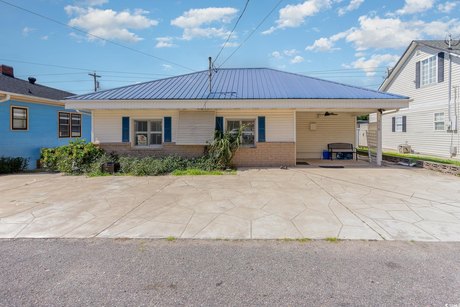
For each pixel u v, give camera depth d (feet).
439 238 13.64
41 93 53.47
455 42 51.16
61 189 25.46
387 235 14.05
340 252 12.19
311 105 36.73
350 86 42.75
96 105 37.63
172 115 40.63
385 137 69.82
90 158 38.17
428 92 53.36
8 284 9.82
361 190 24.11
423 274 10.27
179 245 13.11
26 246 13.08
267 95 37.93
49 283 9.86
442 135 49.88
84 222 16.34
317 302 8.66
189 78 48.57
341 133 51.85
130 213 18.03
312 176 31.40
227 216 17.28
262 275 10.31
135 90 41.81
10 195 23.21
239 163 40.22
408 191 23.61
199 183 27.66
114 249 12.69
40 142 50.96
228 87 42.52
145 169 33.12
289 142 39.91
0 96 42.42
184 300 8.82
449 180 28.50
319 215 17.31
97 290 9.41
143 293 9.22
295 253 12.14
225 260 11.54
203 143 38.75
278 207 19.11
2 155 43.21
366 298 8.84
